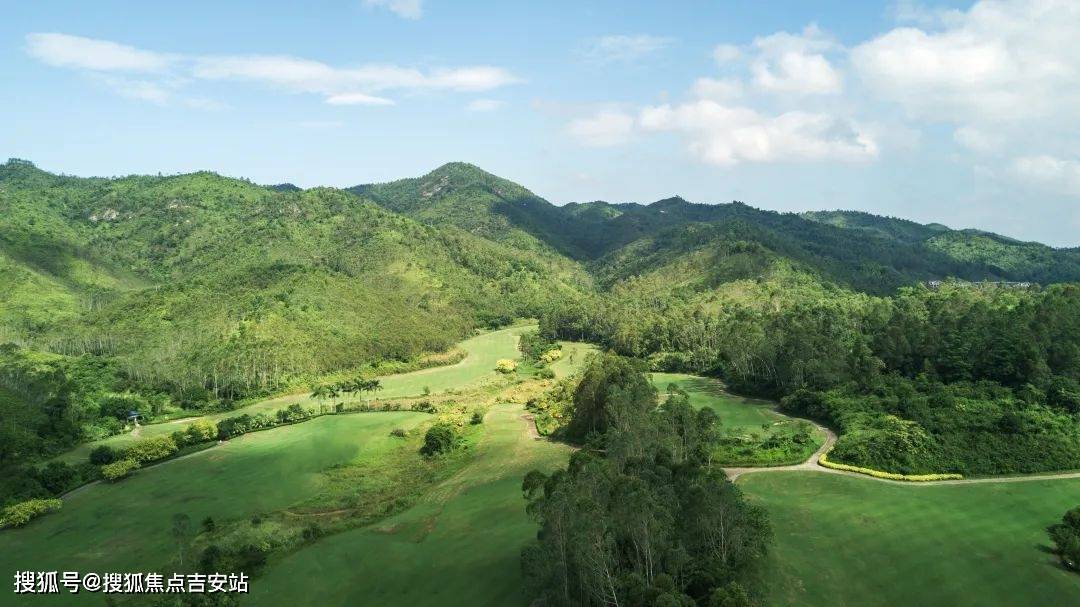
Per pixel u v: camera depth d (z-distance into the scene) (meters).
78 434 141.50
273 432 145.88
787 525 81.12
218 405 173.38
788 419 135.38
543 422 145.38
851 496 91.81
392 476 119.25
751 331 171.62
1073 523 74.75
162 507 104.69
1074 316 139.88
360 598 74.12
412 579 76.69
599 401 126.44
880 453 104.81
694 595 59.75
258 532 90.06
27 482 108.38
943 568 70.06
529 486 75.88
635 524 59.62
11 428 128.75
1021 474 98.69
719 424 110.94
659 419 102.38
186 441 135.38
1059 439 104.12
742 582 59.97
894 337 147.75
